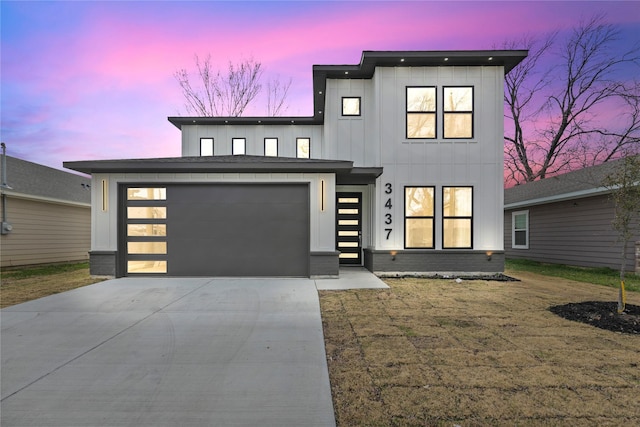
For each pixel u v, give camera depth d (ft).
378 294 21.20
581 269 34.81
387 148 29.43
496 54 28.04
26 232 38.22
